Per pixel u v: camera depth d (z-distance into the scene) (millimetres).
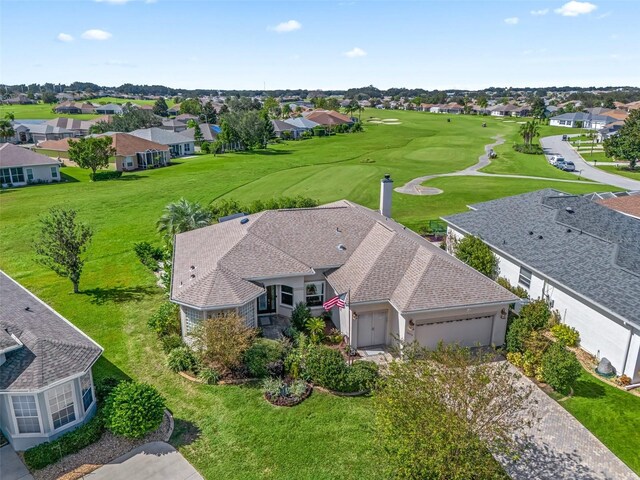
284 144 111500
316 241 27562
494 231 32375
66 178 69812
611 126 119625
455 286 23094
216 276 23094
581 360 22766
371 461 16078
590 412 19000
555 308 25609
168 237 35375
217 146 95062
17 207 51719
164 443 16797
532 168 77375
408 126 147750
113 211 50188
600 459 16625
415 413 13312
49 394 16203
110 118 147375
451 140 113688
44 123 126625
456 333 23531
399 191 58781
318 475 15508
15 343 16547
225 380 20562
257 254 25453
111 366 21688
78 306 28188
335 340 24062
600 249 26219
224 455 16297
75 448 16219
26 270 34500
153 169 77562
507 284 28578
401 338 22656
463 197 55906
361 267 25125
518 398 14641
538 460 16516
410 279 23547
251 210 39562
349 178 66625
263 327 25094
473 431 13438
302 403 19141
